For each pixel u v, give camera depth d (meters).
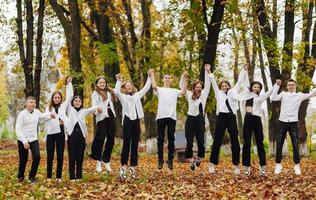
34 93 23.64
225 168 18.61
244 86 14.04
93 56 28.67
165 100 13.95
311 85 24.27
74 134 13.30
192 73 24.88
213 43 22.61
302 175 14.20
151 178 14.05
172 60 26.78
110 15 25.36
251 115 13.70
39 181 13.43
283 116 13.61
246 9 23.73
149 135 31.44
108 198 10.38
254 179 13.20
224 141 29.08
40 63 23.86
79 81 21.62
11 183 12.76
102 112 14.11
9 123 71.56
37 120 13.05
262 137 13.70
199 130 14.33
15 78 64.88
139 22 36.78
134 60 29.55
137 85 28.81
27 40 23.23
